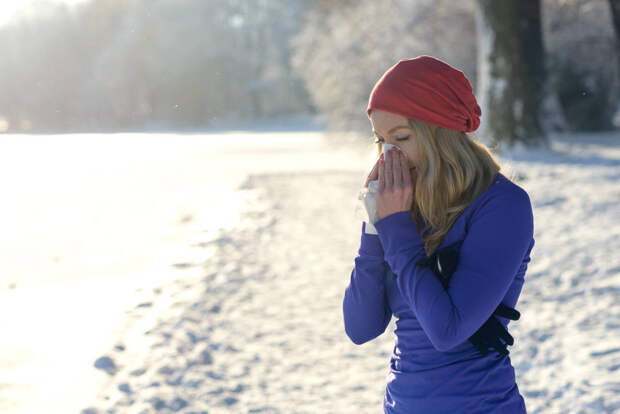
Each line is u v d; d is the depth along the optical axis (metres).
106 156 36.31
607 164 19.78
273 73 104.12
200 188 19.53
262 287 7.81
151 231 12.55
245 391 4.85
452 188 1.74
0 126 111.94
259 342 5.91
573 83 37.78
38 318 6.75
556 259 8.53
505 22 23.14
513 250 1.68
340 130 32.25
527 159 21.36
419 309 1.65
